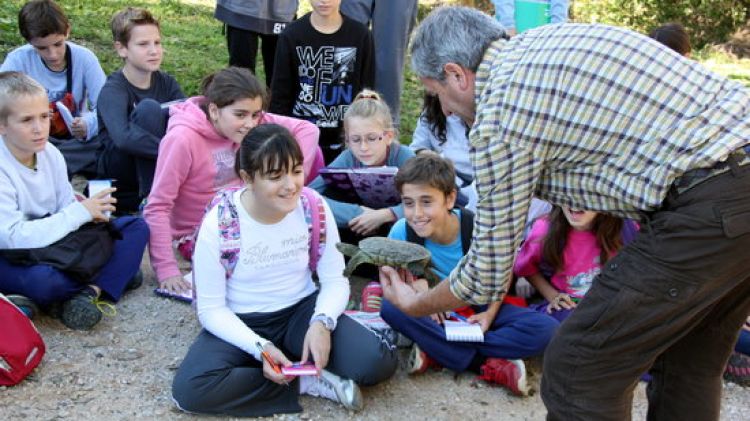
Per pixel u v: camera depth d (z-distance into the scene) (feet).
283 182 8.98
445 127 14.44
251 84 12.17
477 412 9.65
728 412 9.89
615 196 6.64
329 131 16.62
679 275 6.34
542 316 10.26
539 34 6.93
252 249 9.54
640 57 6.56
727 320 7.45
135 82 15.34
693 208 6.31
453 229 10.90
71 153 15.60
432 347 10.22
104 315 11.34
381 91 18.20
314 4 15.80
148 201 12.28
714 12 42.22
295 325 9.92
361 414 9.43
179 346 10.71
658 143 6.40
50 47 15.72
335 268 10.15
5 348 9.29
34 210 11.24
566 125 6.53
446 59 6.93
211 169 12.76
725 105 6.48
